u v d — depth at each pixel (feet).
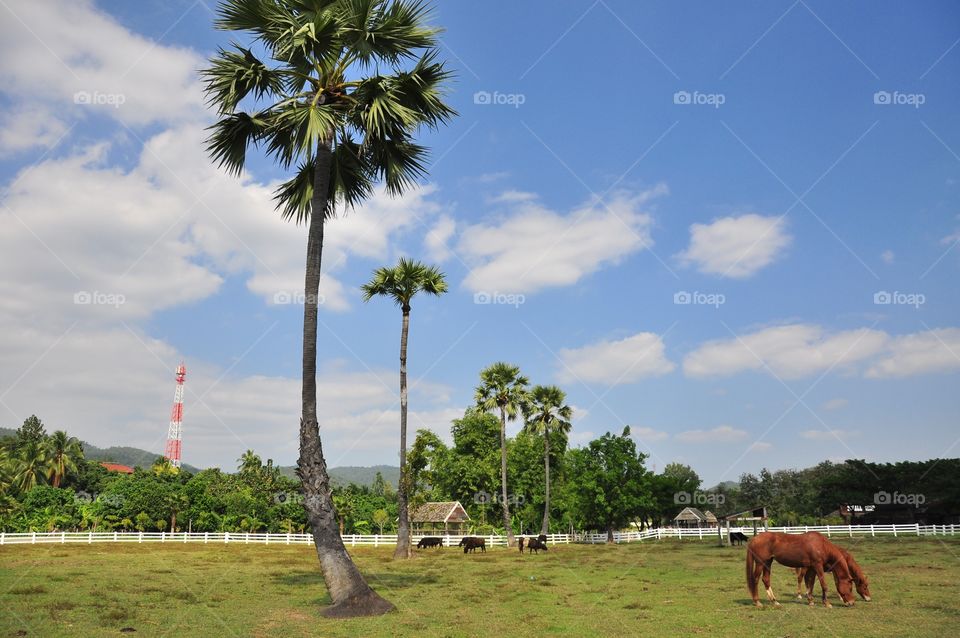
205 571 88.17
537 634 42.29
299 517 237.86
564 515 231.30
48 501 218.79
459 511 222.69
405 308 129.90
